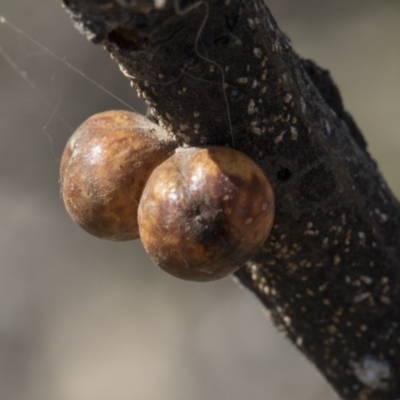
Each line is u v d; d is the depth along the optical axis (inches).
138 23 3.3
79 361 10.8
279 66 3.6
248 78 3.5
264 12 3.5
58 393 10.6
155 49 3.4
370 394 4.3
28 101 10.9
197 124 3.6
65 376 10.7
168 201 3.5
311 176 3.7
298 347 4.3
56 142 10.9
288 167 3.7
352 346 4.2
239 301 10.6
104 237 3.7
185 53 3.4
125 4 3.3
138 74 3.5
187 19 3.4
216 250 3.5
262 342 10.3
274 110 3.6
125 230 3.7
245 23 3.5
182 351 10.5
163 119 3.6
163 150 3.7
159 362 10.6
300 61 3.9
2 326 10.9
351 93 10.9
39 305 10.9
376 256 4.0
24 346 10.8
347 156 3.9
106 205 3.6
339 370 4.2
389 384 4.2
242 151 3.6
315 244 3.9
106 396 10.4
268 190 3.5
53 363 10.8
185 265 3.5
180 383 10.3
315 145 3.7
